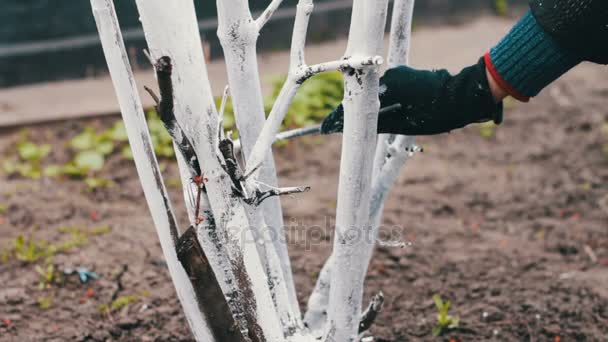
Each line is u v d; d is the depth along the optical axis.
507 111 4.86
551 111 4.84
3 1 5.27
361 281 1.84
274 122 1.61
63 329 2.72
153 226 3.49
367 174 1.68
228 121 4.19
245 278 1.68
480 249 3.33
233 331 1.70
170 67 1.37
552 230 3.50
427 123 1.73
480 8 6.59
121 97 1.62
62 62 5.42
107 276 3.05
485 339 2.69
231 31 1.65
